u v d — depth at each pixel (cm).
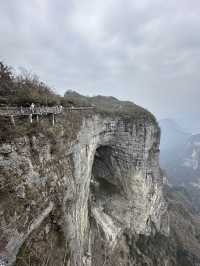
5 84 1337
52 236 1196
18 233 877
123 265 2409
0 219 798
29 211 978
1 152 897
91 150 2269
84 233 1994
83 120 2011
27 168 1016
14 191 910
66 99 2153
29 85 1568
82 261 1695
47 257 1062
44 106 1447
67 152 1521
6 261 771
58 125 1475
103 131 2641
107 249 2345
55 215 1247
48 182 1183
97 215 2542
